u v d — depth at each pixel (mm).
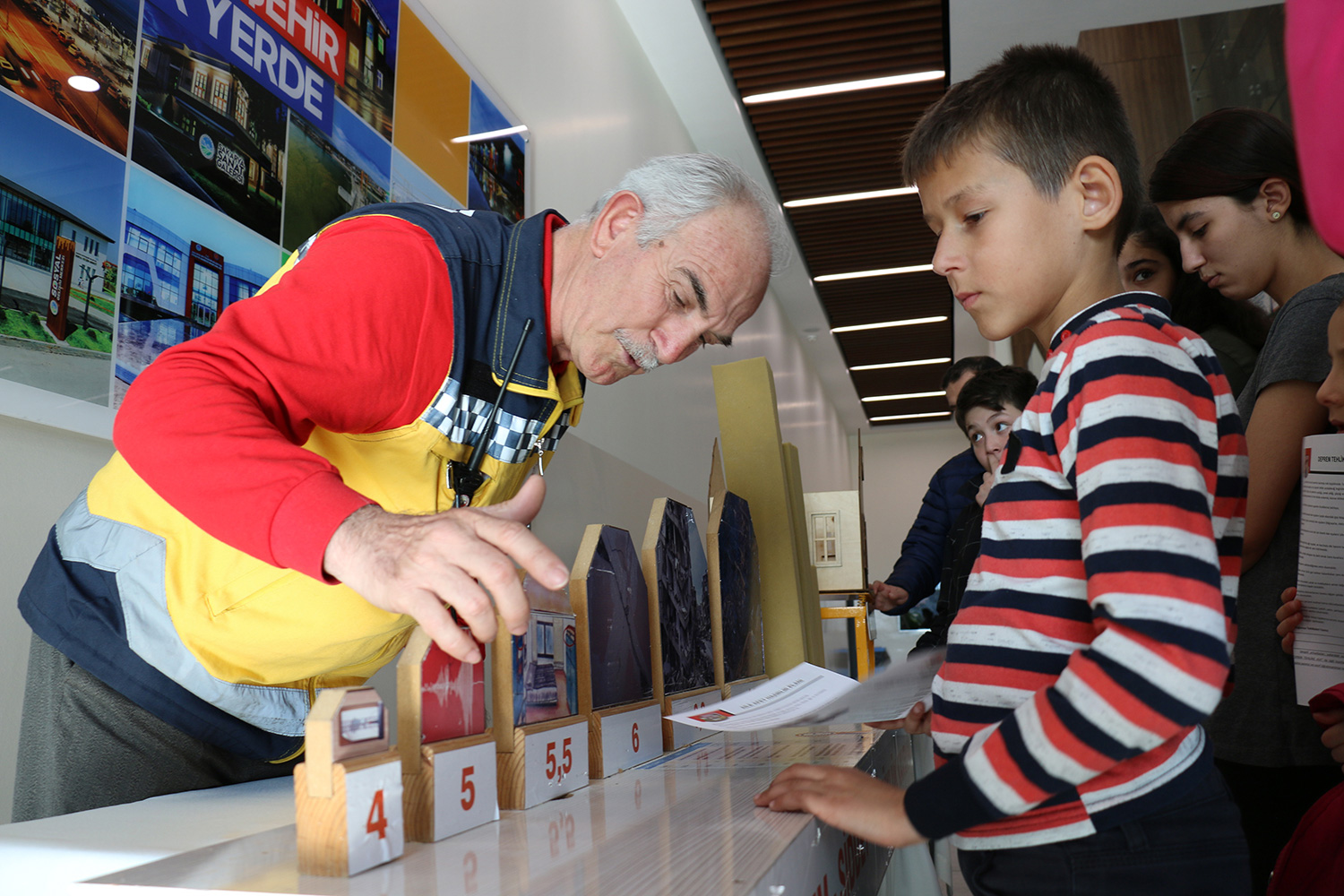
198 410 658
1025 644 674
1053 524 685
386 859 562
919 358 9805
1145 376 637
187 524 885
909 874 1360
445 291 927
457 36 2320
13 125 1129
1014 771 572
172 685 903
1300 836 942
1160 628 544
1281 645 1206
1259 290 1453
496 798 718
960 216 845
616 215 1037
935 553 2869
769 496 2008
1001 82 836
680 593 1290
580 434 2748
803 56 4566
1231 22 3768
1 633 1126
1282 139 1394
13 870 555
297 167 1648
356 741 564
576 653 947
